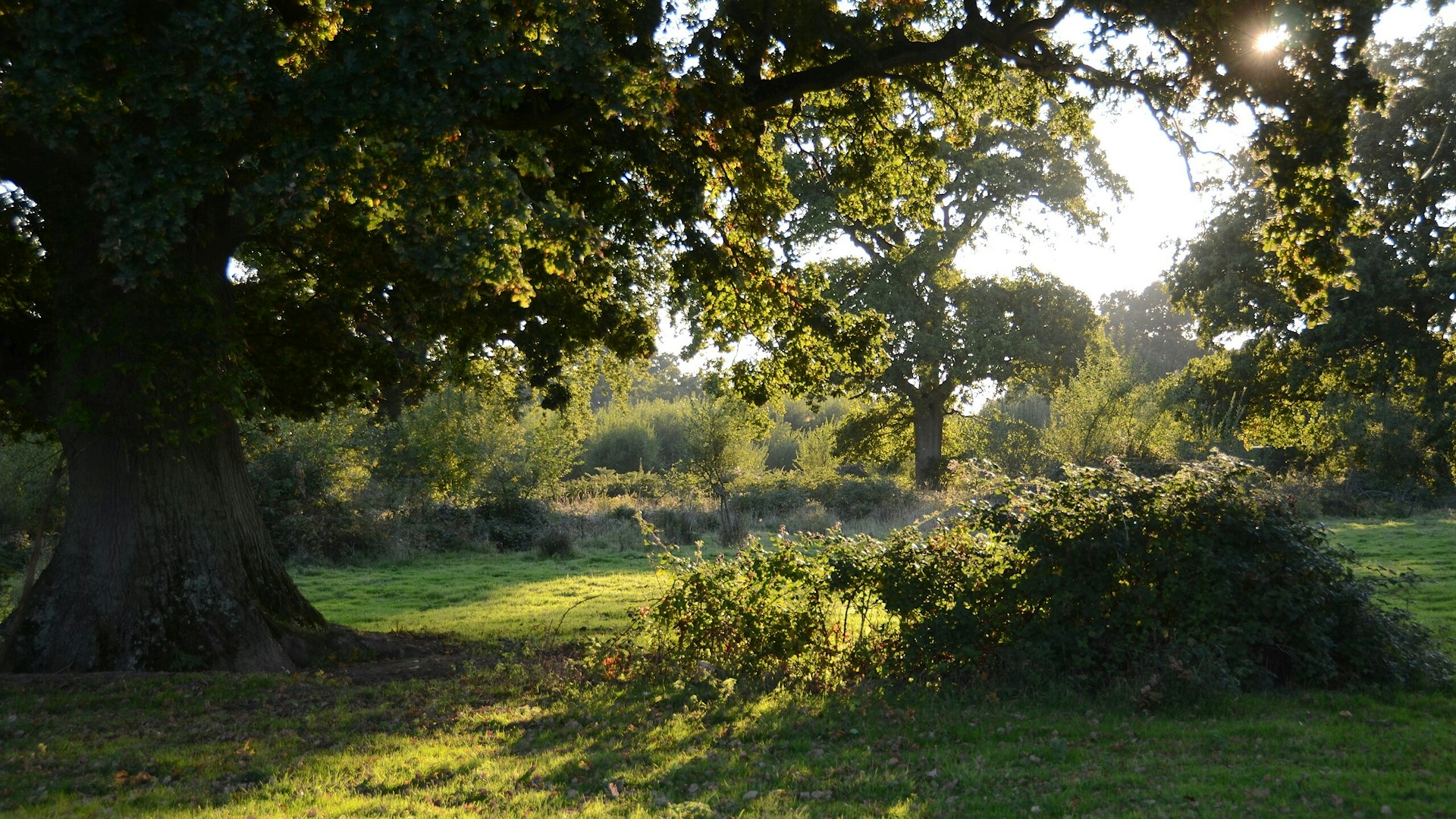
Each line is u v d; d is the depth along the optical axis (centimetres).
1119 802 617
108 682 1034
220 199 1124
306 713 950
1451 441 3559
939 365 4181
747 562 1077
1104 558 920
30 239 1180
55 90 746
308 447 2697
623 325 1495
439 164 826
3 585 2041
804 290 1361
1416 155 3853
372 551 2666
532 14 858
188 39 747
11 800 674
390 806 643
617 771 716
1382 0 954
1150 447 3381
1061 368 4209
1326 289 1119
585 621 1588
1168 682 856
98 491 1137
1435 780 632
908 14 1238
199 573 1163
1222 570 902
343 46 807
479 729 873
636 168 1038
